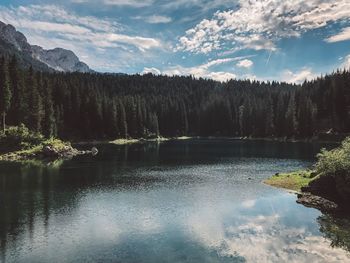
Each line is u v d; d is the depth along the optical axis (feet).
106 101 479.00
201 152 326.65
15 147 279.08
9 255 81.51
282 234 93.25
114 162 248.93
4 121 297.94
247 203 127.75
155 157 284.00
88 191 149.18
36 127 329.93
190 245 86.48
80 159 265.75
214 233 94.99
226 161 256.11
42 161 249.55
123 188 155.94
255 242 87.66
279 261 75.77
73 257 80.28
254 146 393.29
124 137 491.72
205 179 179.63
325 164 135.13
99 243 88.69
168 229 99.04
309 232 94.53
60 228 100.37
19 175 187.42
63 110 444.14
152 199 135.03
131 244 87.76
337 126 448.24
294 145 395.96
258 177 184.85
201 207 122.83
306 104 465.88
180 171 207.00
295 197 135.54
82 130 453.17
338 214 112.37
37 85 371.35
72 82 489.67
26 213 115.34
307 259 76.59
